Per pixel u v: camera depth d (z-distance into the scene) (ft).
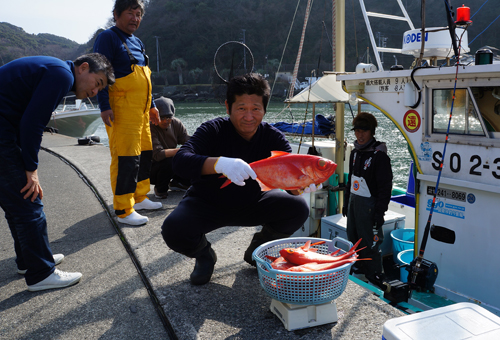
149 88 11.09
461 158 8.80
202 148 6.56
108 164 22.25
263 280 5.94
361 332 5.76
